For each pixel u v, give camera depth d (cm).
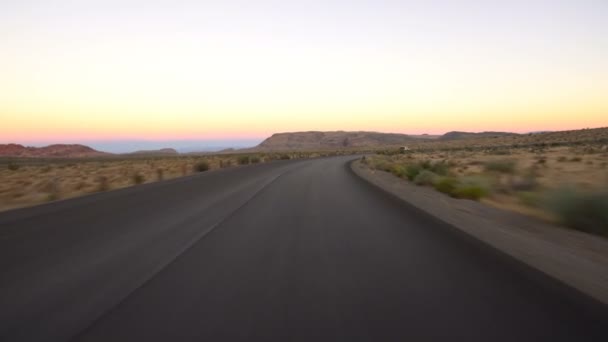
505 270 705
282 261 778
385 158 6788
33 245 934
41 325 491
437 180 2203
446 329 464
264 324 483
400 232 1055
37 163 8300
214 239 987
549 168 3462
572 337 444
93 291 614
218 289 615
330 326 475
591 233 1064
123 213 1416
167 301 566
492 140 15812
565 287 600
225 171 3931
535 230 1078
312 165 5228
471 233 1012
